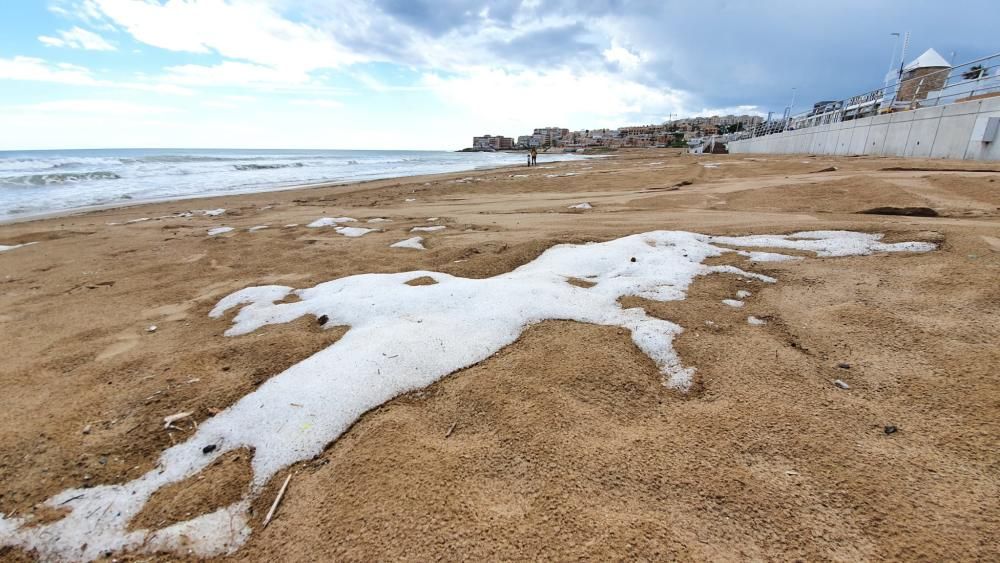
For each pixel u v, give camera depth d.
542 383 2.57
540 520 1.70
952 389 2.27
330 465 2.03
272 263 5.65
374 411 2.39
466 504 1.78
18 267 6.07
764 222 6.48
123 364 3.09
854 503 1.69
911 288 3.54
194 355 3.12
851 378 2.47
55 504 1.92
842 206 7.38
